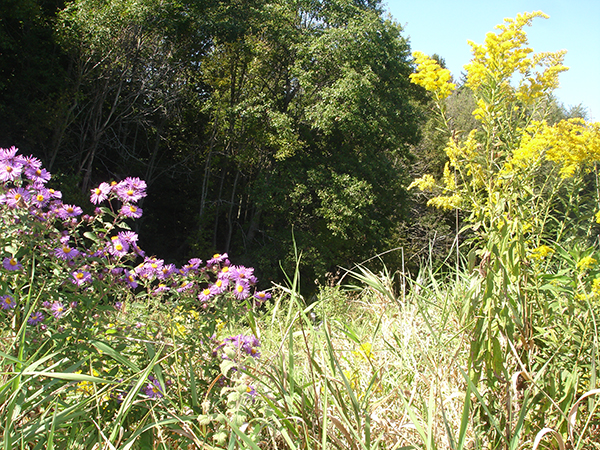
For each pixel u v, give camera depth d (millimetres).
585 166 2178
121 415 1588
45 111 13477
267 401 1758
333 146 18328
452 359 2002
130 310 2281
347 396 2004
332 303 3637
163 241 18562
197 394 1964
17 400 1606
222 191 19625
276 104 17719
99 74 14789
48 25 15195
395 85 18203
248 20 16906
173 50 16000
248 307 2146
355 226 16141
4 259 2021
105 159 17562
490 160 2148
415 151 23016
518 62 2248
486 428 1875
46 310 2021
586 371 1920
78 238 2225
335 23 17078
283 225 17906
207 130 18047
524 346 1902
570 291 1969
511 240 1964
